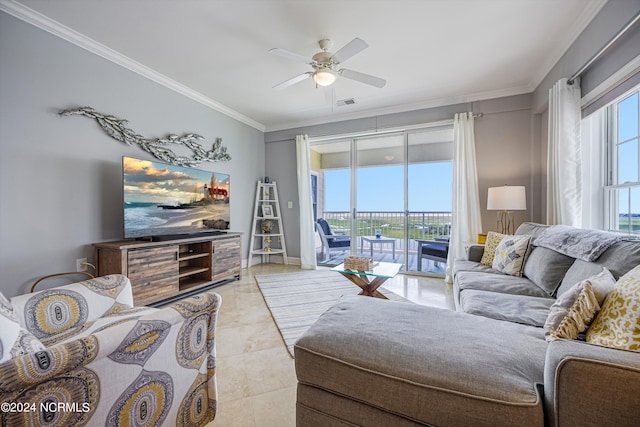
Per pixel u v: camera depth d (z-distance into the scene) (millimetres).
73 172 2455
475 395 845
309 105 4117
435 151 4074
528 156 3475
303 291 3383
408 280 3871
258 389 1595
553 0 2006
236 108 4238
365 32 2381
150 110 3113
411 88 3508
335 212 4820
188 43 2549
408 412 930
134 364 976
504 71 3066
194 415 1223
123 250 2441
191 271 3246
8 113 2068
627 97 2043
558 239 1978
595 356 750
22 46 2125
